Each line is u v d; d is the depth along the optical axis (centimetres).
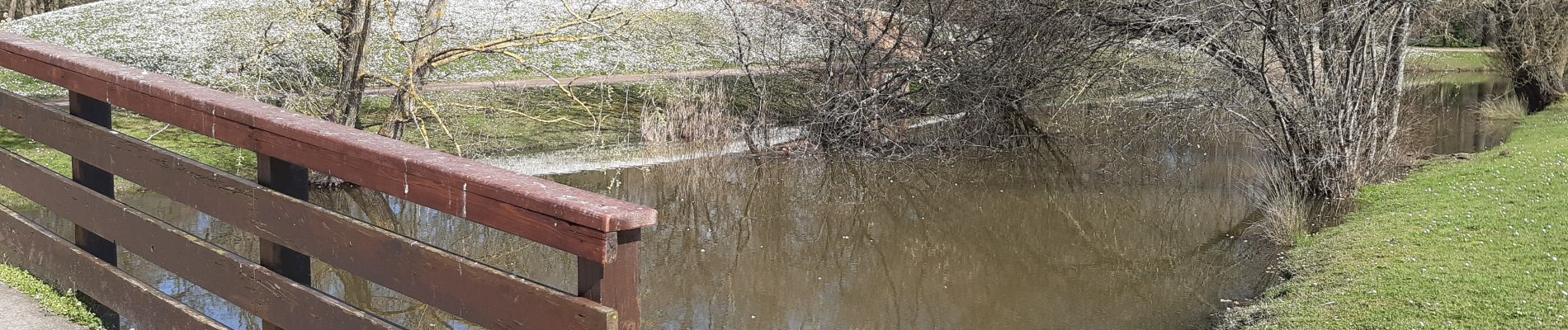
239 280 261
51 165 1529
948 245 1281
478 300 205
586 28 1742
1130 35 1481
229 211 261
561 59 2711
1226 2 1268
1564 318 714
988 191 1586
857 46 1877
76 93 316
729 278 1133
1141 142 1852
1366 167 1341
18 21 3047
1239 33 1309
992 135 1909
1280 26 1264
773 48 1991
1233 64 1320
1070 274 1122
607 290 179
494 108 1695
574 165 1766
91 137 307
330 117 1506
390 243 220
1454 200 1164
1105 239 1275
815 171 1747
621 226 174
